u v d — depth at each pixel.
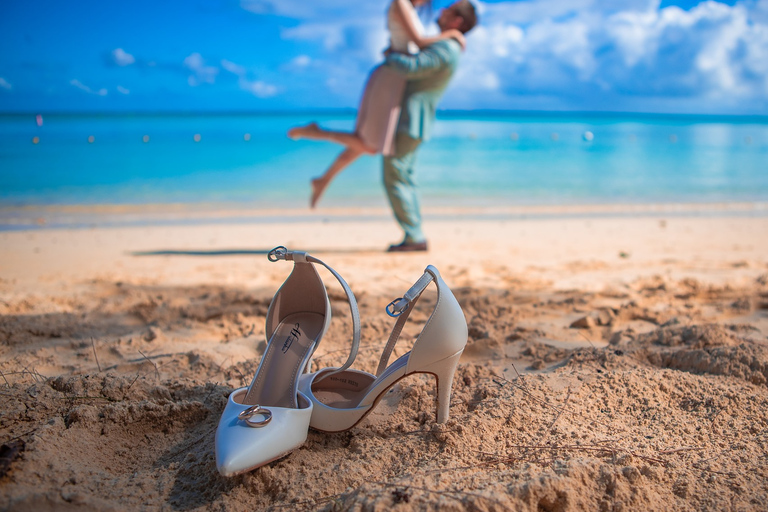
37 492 1.68
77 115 88.19
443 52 6.09
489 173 15.69
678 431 2.10
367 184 13.45
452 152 22.44
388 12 6.08
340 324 3.42
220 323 3.57
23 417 2.16
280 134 33.38
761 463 1.87
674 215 9.85
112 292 4.48
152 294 4.35
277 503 1.73
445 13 6.45
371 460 1.93
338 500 1.66
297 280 2.30
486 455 1.92
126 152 20.61
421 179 14.45
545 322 3.60
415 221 6.68
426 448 1.99
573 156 21.11
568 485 1.67
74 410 2.12
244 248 6.88
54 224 8.46
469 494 1.61
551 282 4.89
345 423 2.04
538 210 10.40
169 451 2.04
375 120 6.25
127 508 1.70
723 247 6.87
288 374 2.17
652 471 1.79
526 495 1.62
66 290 4.56
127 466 1.97
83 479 1.82
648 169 16.95
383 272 5.32
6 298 4.23
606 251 6.66
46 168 15.42
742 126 70.50
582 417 2.22
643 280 4.88
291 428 1.87
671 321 3.41
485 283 4.85
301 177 14.41
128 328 3.49
